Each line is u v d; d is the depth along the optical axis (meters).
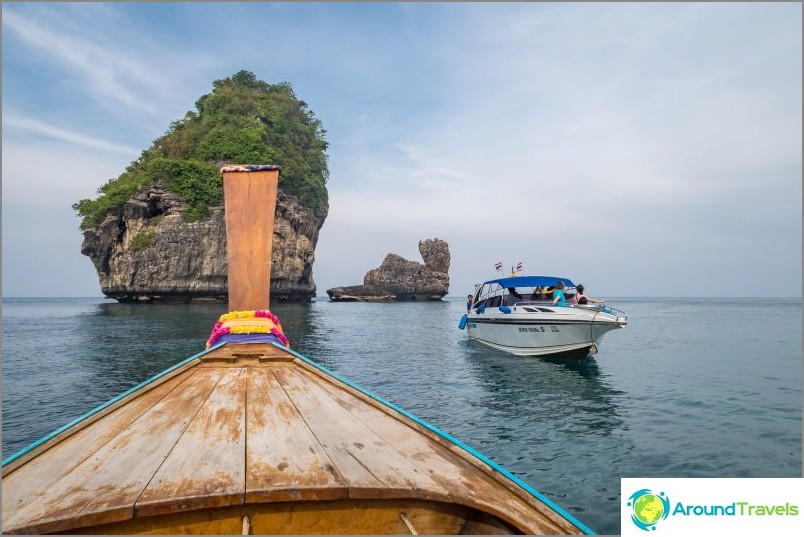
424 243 111.75
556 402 10.09
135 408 3.53
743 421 8.68
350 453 2.84
